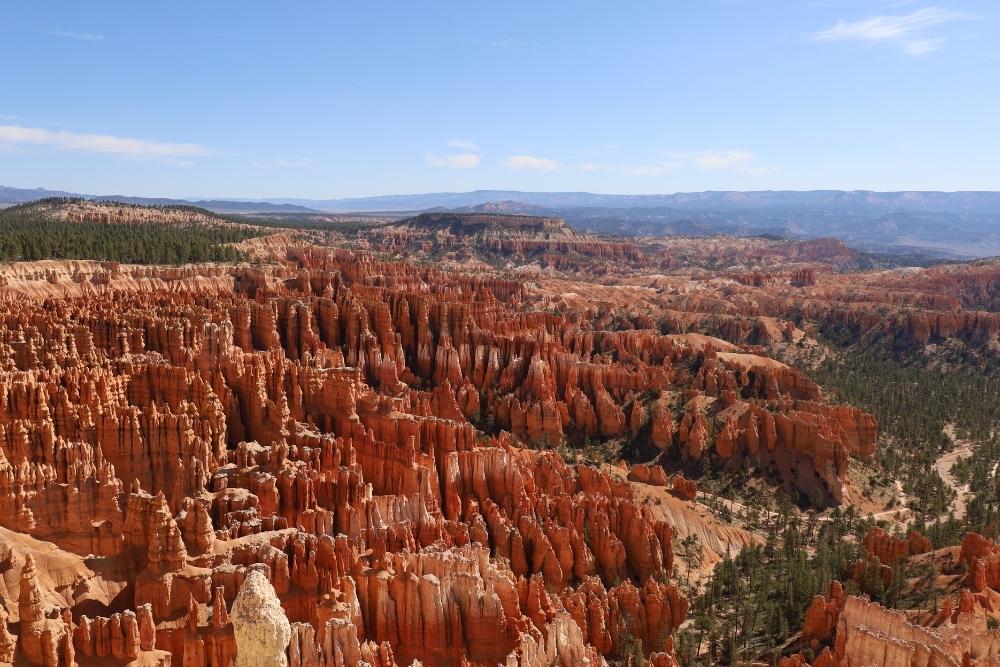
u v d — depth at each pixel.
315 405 98.31
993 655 62.75
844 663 62.69
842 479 134.12
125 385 86.62
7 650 47.94
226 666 53.66
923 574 81.81
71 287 149.62
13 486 61.06
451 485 90.81
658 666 69.06
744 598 90.38
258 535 64.88
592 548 91.75
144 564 59.66
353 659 55.09
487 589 66.69
